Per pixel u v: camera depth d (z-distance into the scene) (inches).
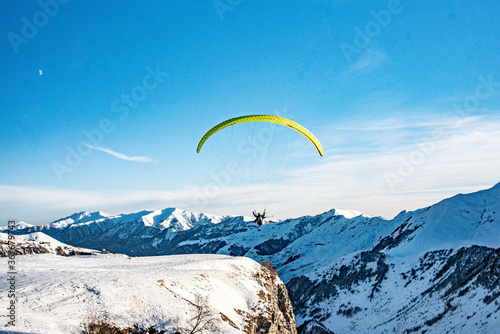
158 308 1545.3
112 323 1354.6
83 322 1288.1
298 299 6023.6
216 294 1994.3
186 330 1432.1
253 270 2832.2
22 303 1358.3
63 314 1302.9
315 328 4950.8
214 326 1534.2
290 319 2659.9
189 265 2564.0
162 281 1855.3
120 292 1595.7
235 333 1520.7
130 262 2952.8
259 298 2234.3
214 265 2657.5
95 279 1775.3
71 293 1526.8
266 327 1969.7
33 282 1705.2
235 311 1915.6
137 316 1453.0
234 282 2326.5
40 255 3080.7
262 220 1309.1
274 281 2933.1
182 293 1793.8
